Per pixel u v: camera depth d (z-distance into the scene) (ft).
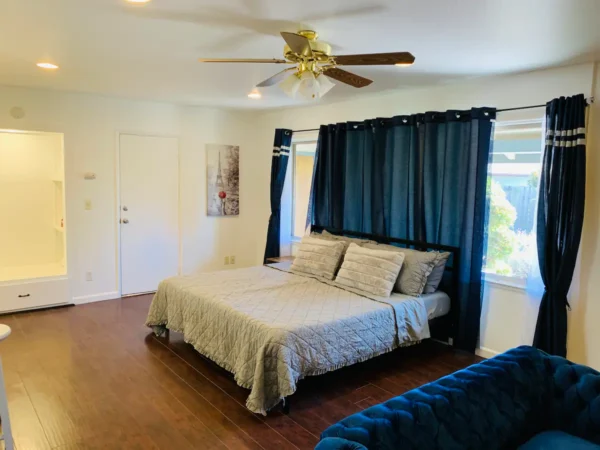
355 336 10.23
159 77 12.70
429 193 13.35
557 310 10.51
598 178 10.12
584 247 10.36
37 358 11.69
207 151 19.40
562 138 10.27
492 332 12.39
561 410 6.68
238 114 20.20
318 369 9.56
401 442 5.26
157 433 8.43
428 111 13.39
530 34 8.32
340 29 8.23
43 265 17.81
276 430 8.64
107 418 8.91
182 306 12.14
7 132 15.11
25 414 8.96
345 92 14.37
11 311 15.19
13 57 10.64
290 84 8.95
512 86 11.71
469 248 12.40
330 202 16.43
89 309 15.94
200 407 9.43
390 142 14.35
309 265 14.28
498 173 12.38
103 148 16.69
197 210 19.44
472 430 5.90
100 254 17.01
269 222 19.10
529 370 6.92
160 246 18.54
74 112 15.90
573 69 10.50
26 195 17.38
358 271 12.75
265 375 9.11
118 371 11.04
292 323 9.57
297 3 7.04
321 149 16.60
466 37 8.59
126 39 9.12
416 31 8.30
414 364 11.92
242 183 20.81
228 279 13.41
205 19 7.84
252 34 8.66
